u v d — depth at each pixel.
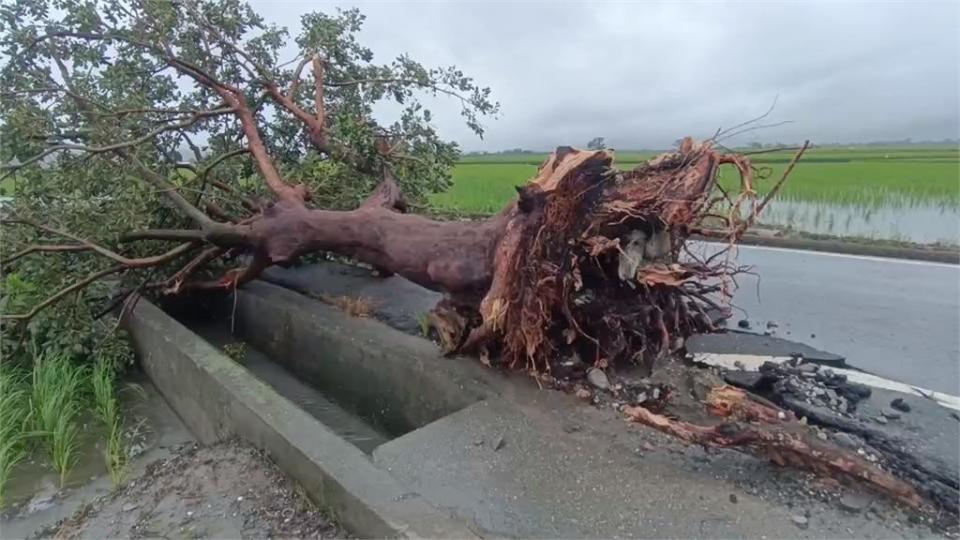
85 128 4.62
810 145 2.55
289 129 6.00
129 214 4.51
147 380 4.64
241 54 5.50
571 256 2.94
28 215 4.45
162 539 2.52
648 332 3.19
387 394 3.74
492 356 3.46
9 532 2.83
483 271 3.30
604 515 2.16
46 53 4.98
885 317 4.62
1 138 4.43
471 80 5.98
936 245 7.00
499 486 2.37
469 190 10.97
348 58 6.06
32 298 4.65
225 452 3.10
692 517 2.13
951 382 3.40
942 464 2.41
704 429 2.51
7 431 3.42
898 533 2.03
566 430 2.71
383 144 5.61
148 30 5.07
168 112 5.04
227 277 4.95
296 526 2.48
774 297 5.23
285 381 4.59
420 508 2.23
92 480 3.28
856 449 2.50
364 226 3.96
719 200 2.85
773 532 2.04
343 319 4.41
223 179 5.60
